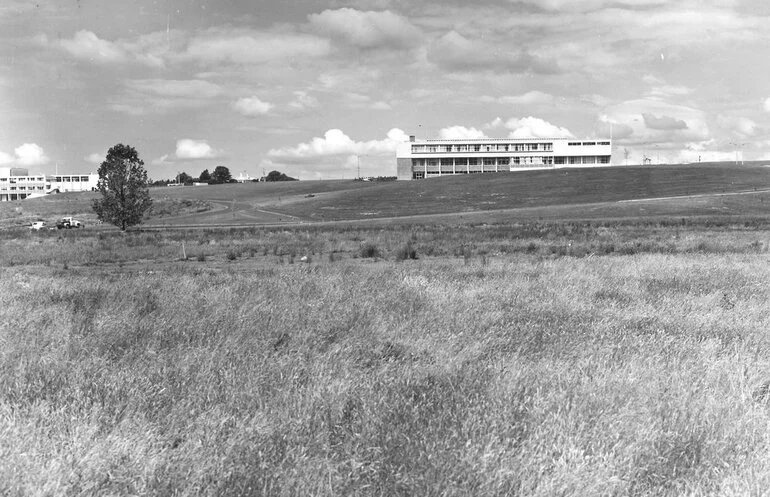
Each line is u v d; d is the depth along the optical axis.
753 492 4.23
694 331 9.18
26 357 7.11
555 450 4.68
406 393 5.83
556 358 7.33
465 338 8.12
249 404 5.59
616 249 30.61
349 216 110.69
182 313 9.62
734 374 6.68
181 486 4.18
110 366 6.86
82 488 4.14
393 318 9.14
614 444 4.84
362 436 4.84
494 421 5.02
